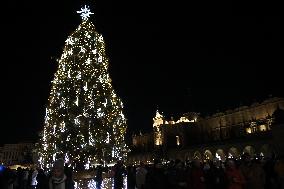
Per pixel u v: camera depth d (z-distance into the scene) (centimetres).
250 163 1455
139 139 13050
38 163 3891
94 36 3694
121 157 3584
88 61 3525
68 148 3272
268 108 8475
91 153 3331
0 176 1706
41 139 3891
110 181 3175
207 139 10362
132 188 2136
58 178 818
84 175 3234
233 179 1336
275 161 1494
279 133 2598
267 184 1466
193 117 11881
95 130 3338
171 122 11950
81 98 3356
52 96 3519
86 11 3819
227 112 9938
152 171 1540
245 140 6550
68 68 3512
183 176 1505
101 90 3478
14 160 8838
